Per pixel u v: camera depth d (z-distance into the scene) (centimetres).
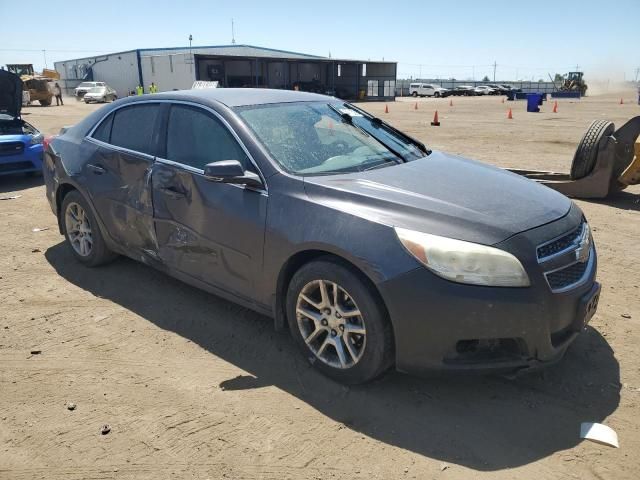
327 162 364
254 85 5303
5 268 519
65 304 440
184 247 394
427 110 3422
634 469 257
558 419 294
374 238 291
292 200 327
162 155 411
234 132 368
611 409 302
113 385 329
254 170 351
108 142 464
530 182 379
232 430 287
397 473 256
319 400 312
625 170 772
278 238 328
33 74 4934
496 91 7256
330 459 265
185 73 4916
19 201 811
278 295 343
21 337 387
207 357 360
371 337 299
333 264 307
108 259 503
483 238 282
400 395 315
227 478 253
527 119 2512
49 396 318
